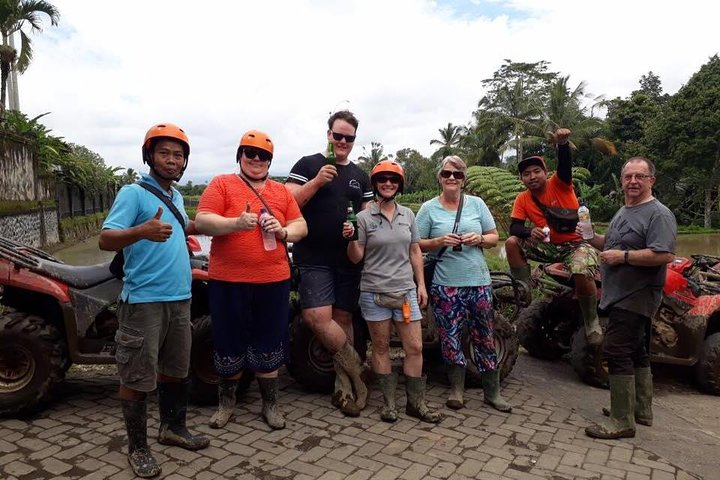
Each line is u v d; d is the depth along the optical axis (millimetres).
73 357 3959
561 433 3869
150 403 4191
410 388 4086
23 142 19281
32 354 3814
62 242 23156
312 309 4090
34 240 19312
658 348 5238
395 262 3992
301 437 3684
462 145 48250
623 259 3848
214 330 3729
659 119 40500
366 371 4250
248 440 3615
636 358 4129
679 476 3275
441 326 4324
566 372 5480
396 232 4000
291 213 3834
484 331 4293
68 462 3240
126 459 3287
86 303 3977
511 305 5840
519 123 43062
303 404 4305
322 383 4477
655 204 3926
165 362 3361
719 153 37031
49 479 3045
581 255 4750
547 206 5020
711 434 4031
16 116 22797
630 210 4035
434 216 4391
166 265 3164
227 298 3680
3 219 16078
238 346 3768
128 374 3090
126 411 3131
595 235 4930
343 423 3939
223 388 3879
